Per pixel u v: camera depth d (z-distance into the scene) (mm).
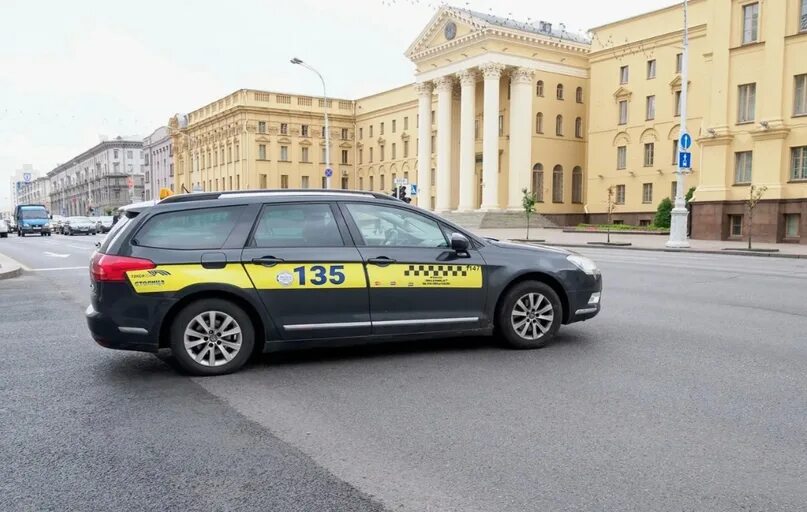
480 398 5055
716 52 30594
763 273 15008
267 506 3314
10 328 8344
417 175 63188
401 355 6496
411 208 6523
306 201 6234
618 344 6949
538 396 5086
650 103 45375
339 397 5133
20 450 4094
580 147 55375
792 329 7781
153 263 5723
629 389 5254
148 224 5891
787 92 28109
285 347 6020
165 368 6145
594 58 49219
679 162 25953
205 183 83375
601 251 25547
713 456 3879
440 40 55188
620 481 3555
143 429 4457
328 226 6211
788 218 28375
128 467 3818
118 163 121750
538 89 52625
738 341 7074
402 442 4152
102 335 5723
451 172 56625
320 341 6086
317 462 3857
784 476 3604
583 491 3438
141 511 3281
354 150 76625
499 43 50094
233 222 6020
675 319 8508
